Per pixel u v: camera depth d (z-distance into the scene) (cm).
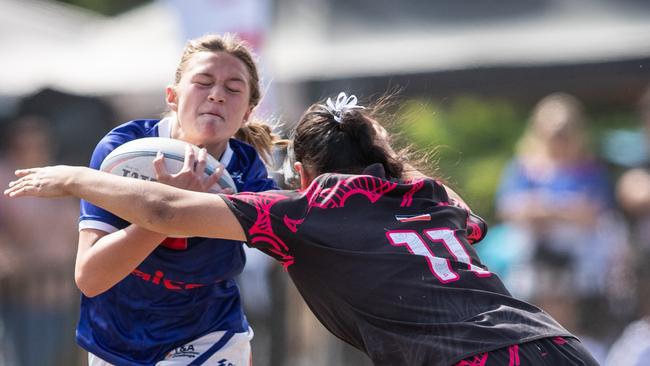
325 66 3569
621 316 3175
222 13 3036
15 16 4222
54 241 3303
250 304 3294
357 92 3569
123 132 1589
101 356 1595
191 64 1566
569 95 4622
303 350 3478
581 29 3669
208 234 1436
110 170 1501
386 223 1470
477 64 3575
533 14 3744
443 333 1403
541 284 3200
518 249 3247
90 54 3975
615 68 3606
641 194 3231
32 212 3278
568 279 3203
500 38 3641
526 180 3291
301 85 3534
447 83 3603
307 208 1457
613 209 3447
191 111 1548
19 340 3259
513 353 1386
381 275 1433
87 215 1529
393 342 1423
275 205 1448
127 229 1467
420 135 4516
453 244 1483
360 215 1466
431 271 1441
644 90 4562
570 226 3219
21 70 3900
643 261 3155
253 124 1731
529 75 3609
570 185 3256
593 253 3231
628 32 3634
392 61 3575
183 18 3059
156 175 1480
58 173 1469
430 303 1420
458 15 3759
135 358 1591
